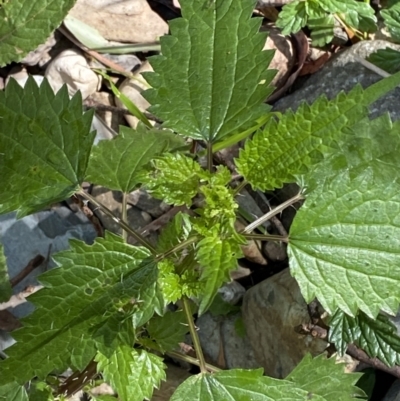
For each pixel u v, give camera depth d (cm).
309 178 34
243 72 35
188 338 49
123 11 52
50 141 35
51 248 48
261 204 50
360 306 34
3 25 46
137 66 53
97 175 39
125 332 34
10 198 35
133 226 49
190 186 34
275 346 46
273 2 53
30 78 35
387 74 50
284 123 34
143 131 41
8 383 36
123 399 37
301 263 35
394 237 34
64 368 35
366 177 34
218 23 35
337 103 33
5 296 43
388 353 42
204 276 32
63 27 51
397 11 51
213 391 36
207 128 36
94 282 35
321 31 53
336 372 39
